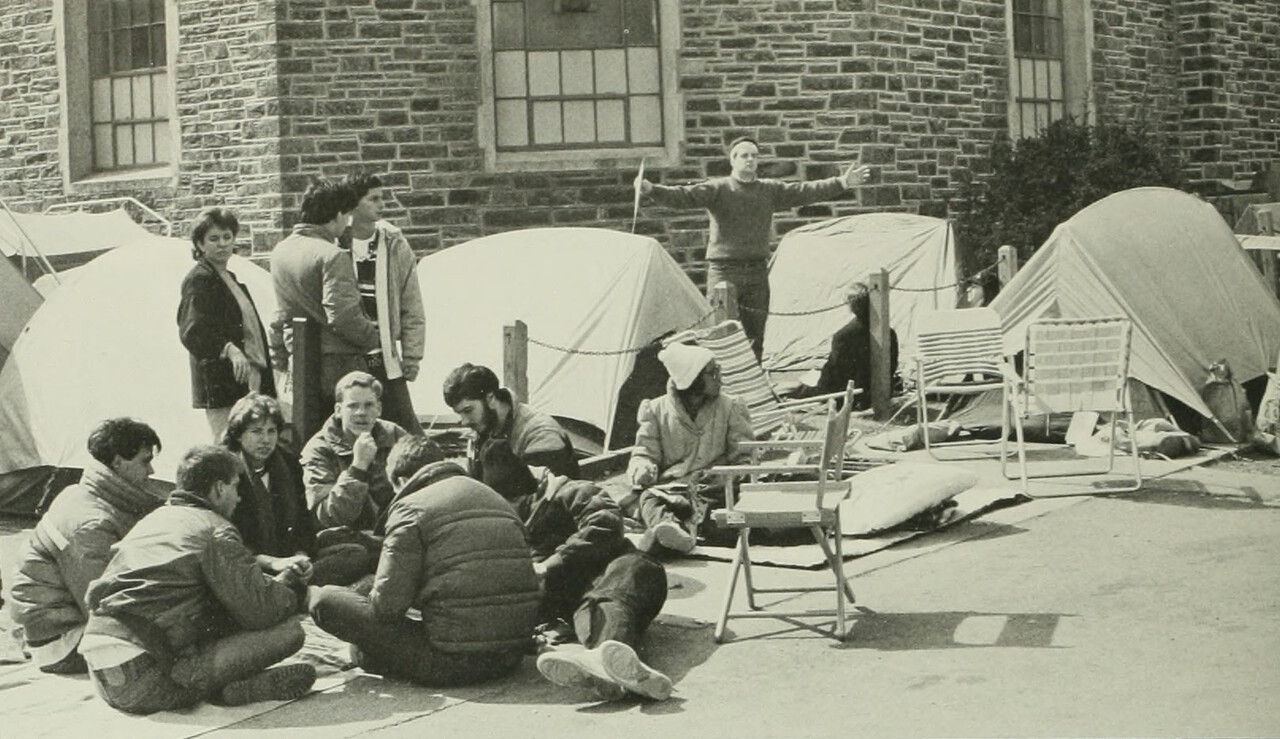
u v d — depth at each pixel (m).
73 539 7.54
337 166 17.02
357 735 6.45
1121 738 5.79
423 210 17.14
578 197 17.31
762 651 7.30
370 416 8.31
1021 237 17.69
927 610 7.82
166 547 6.88
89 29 18.56
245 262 12.24
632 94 17.44
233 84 17.25
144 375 11.44
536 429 8.16
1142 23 21.38
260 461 8.00
